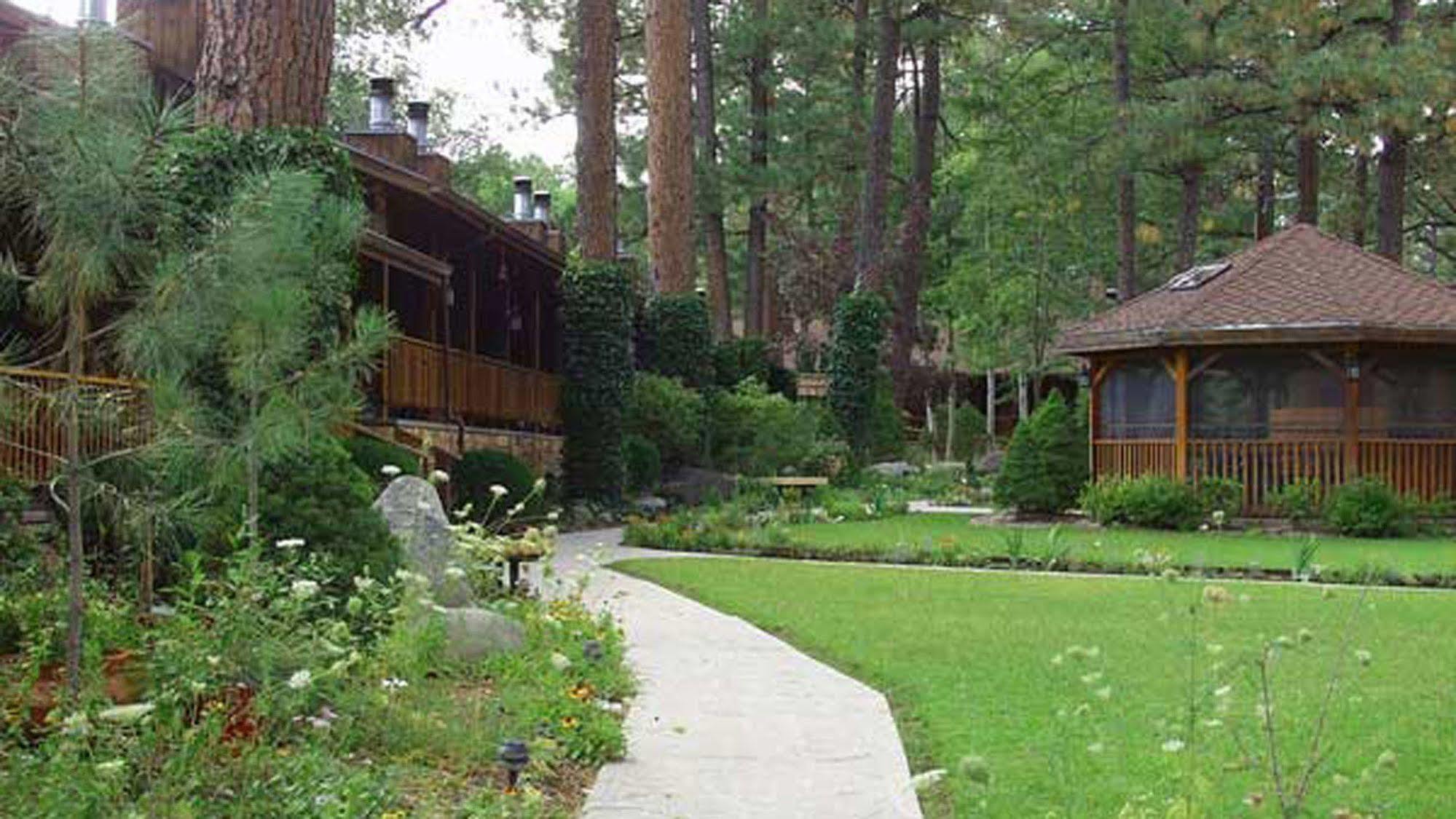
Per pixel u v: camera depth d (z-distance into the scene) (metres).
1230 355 22.11
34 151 5.51
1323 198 43.25
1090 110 39.81
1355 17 30.59
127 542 7.31
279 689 5.76
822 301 46.38
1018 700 8.00
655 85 29.83
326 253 7.11
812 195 51.75
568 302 26.17
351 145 22.67
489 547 9.51
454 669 7.71
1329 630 10.74
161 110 5.80
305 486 7.97
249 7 13.74
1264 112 32.41
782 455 29.88
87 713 4.70
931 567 16.45
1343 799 5.80
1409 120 28.11
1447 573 14.87
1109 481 23.14
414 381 18.47
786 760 6.61
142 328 5.87
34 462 10.04
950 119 52.44
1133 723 7.29
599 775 6.31
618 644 9.20
